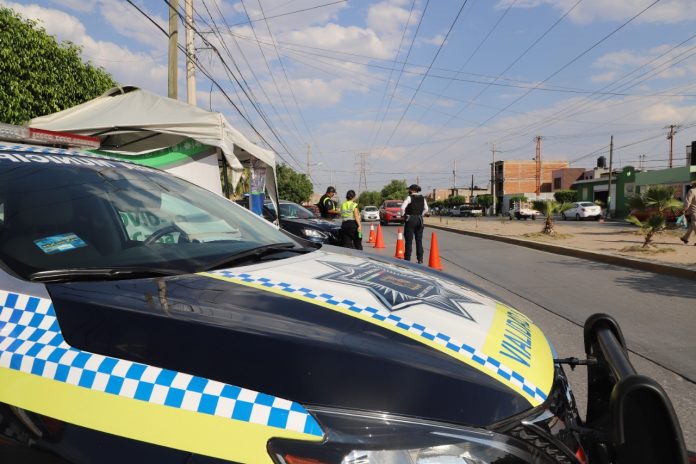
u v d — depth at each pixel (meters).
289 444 1.19
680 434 1.35
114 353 1.33
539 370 1.63
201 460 1.17
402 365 1.37
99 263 1.88
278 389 1.27
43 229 1.94
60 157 2.54
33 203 2.05
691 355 4.55
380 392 1.29
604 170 71.62
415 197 11.17
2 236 1.83
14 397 1.30
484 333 1.71
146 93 7.96
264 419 1.22
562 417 1.50
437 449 1.22
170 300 1.56
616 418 1.36
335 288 1.83
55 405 1.27
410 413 1.27
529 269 10.31
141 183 2.62
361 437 1.21
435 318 1.71
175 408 1.24
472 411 1.31
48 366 1.33
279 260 2.22
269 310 1.57
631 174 41.47
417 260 11.31
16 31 9.38
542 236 17.84
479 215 62.75
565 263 11.25
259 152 9.07
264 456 1.17
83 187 2.29
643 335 5.21
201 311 1.50
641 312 6.25
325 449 1.19
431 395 1.31
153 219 2.36
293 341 1.38
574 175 76.25
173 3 12.52
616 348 1.79
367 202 145.12
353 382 1.30
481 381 1.41
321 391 1.27
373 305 1.71
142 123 7.50
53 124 7.49
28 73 9.62
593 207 36.81
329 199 13.66
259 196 11.12
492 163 76.50
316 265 2.19
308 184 69.19
